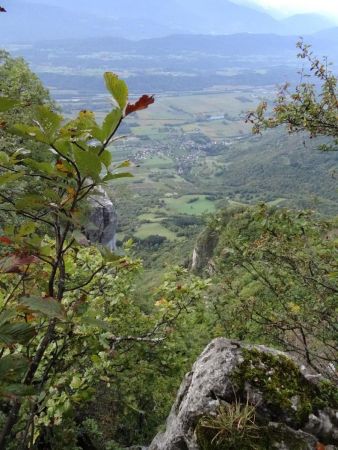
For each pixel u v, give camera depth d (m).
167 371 8.72
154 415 13.14
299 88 6.25
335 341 6.21
